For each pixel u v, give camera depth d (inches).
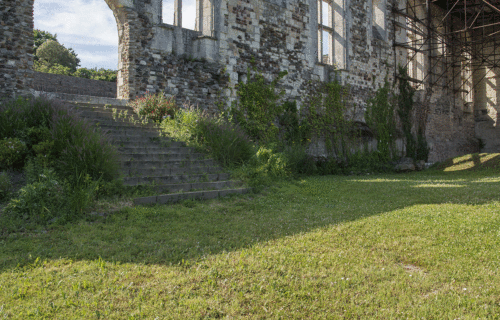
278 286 122.5
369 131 754.2
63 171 233.0
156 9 454.6
